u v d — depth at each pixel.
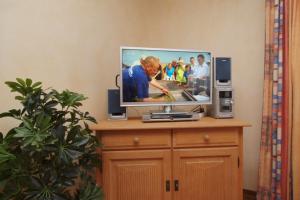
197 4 2.53
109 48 2.24
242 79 2.43
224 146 1.83
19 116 1.39
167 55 1.97
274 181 2.13
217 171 1.83
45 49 1.76
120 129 1.69
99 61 2.16
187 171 1.81
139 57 1.93
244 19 2.38
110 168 1.75
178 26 2.61
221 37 2.48
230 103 2.05
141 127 1.71
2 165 1.20
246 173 2.46
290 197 2.08
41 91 1.45
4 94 1.58
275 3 2.08
